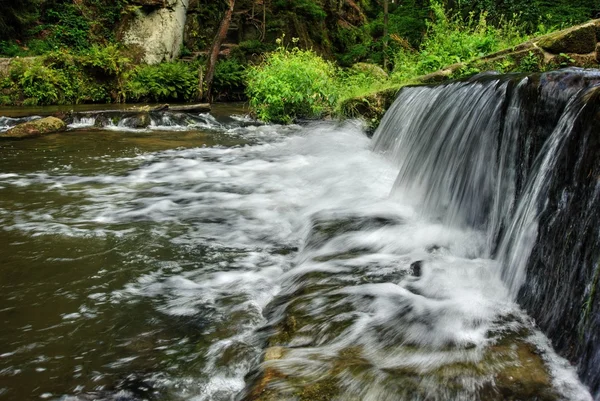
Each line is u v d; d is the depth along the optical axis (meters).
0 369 2.10
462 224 3.74
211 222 4.35
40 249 3.55
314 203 4.93
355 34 26.23
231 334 2.42
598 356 1.79
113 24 19.00
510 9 13.34
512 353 2.06
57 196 5.16
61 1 18.75
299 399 1.75
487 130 3.68
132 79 16.94
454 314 2.43
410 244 3.51
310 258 3.31
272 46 22.20
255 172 6.71
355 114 8.90
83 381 2.03
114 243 3.72
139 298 2.80
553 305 2.21
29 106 14.30
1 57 15.40
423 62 9.52
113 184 5.84
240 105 17.33
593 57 7.07
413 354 2.07
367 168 6.21
